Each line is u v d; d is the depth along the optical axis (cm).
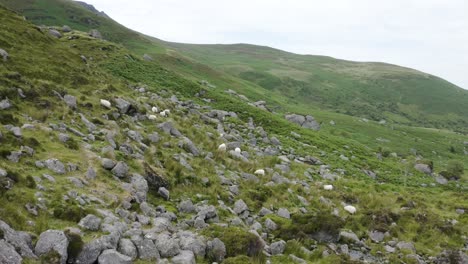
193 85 7262
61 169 1605
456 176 6253
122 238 1288
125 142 2297
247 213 2086
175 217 1725
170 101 4644
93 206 1458
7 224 1090
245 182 2600
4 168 1395
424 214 2738
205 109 5491
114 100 2967
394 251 2105
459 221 2948
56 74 2964
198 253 1413
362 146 8062
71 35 8156
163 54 12606
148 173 1961
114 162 1850
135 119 2919
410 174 5653
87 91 2938
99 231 1287
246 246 1534
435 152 12206
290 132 5944
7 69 2531
